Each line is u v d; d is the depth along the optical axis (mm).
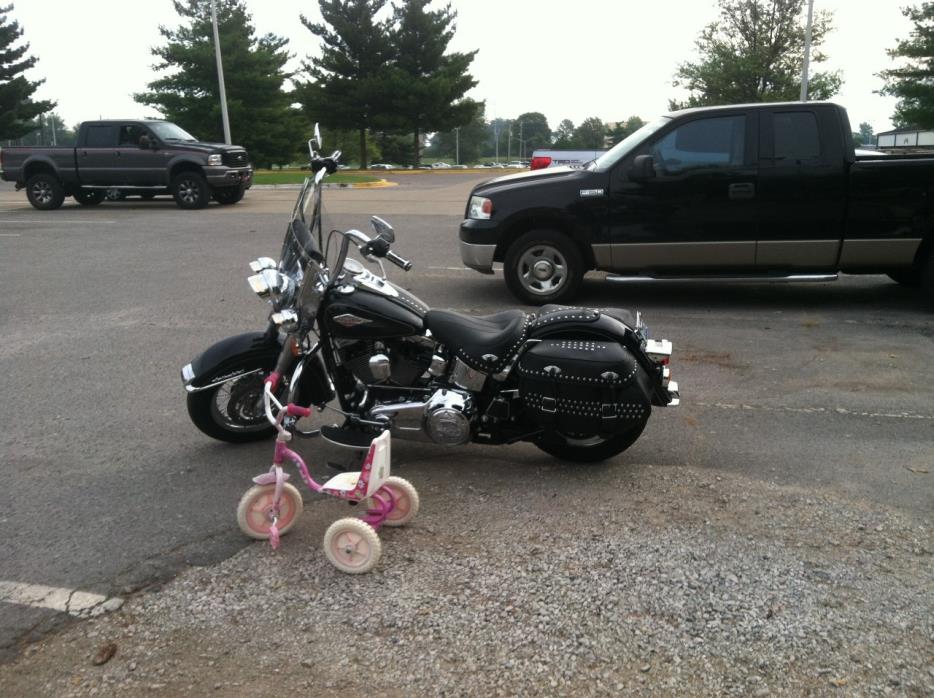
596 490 4395
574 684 2924
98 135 19422
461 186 29594
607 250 8391
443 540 3895
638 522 4039
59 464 4848
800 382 6125
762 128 7949
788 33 34562
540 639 3164
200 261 11820
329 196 23750
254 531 3918
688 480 4508
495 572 3617
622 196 8227
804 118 7898
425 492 4383
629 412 4230
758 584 3496
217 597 3484
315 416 5523
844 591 3445
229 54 48094
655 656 3061
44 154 19469
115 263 11734
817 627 3211
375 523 3848
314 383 4734
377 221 4324
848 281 9781
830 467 4676
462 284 9992
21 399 5984
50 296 9547
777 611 3311
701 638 3156
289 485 3936
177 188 19281
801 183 7914
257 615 3357
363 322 4277
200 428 4969
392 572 3633
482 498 4312
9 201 23203
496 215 8531
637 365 4301
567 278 8586
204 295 9500
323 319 4316
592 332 4336
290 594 3492
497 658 3062
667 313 8266
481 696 2875
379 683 2949
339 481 3824
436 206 19703
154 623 3316
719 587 3479
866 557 3709
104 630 3275
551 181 8430
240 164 20203
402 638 3189
